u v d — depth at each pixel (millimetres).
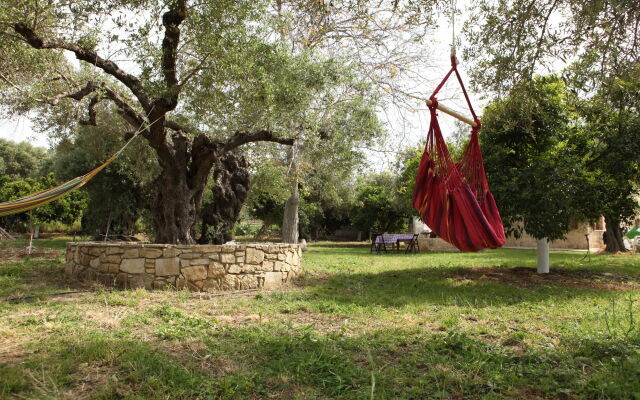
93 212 20906
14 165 42250
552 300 7617
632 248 20875
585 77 7250
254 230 36500
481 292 8500
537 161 10094
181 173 10297
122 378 3723
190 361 4176
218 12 8078
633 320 5871
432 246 22516
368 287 9070
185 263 8367
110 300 6926
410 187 16234
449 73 4855
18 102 11211
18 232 32781
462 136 18688
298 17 8141
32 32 7473
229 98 9109
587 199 9906
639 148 9742
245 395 3523
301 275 10547
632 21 6402
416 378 3861
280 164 16844
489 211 4898
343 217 36812
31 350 4430
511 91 7551
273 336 5121
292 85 9617
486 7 7371
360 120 12375
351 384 3721
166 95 8492
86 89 8914
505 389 3664
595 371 3979
